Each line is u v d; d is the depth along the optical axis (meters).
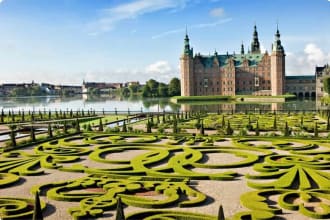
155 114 103.12
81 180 30.61
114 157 41.31
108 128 64.12
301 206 23.81
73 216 23.28
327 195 25.78
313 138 50.94
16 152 43.78
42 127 73.75
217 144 48.88
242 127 66.94
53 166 36.16
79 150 44.84
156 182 29.86
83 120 90.25
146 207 24.92
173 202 25.41
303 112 94.56
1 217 23.22
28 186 30.53
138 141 50.75
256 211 23.23
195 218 22.66
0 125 78.12
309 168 33.06
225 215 23.48
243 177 32.47
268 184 28.73
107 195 26.52
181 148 45.06
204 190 28.88
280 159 37.56
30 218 23.23
